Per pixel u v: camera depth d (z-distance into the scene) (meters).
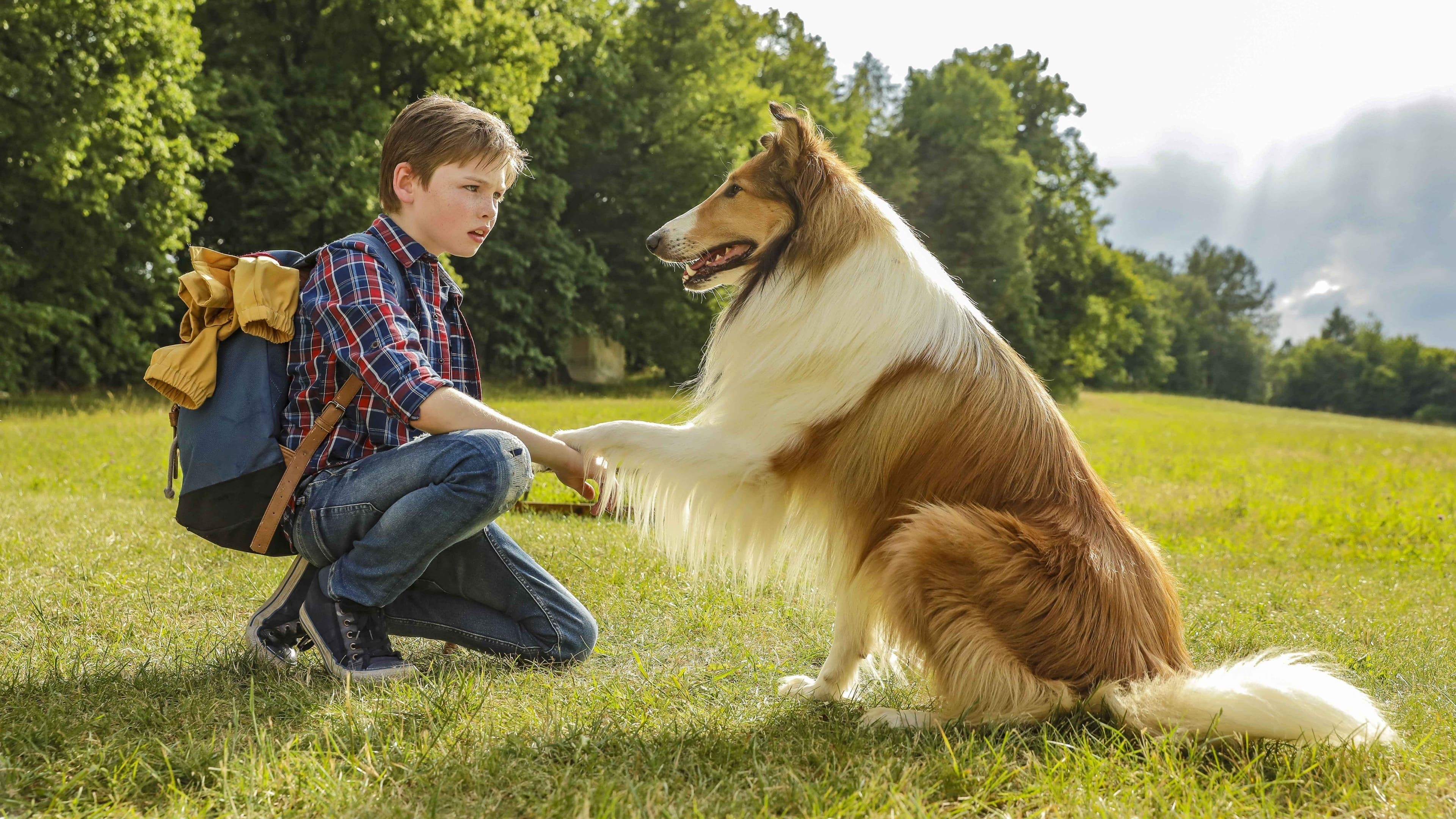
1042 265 41.25
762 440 3.01
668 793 2.05
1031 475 2.77
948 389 2.85
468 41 19.59
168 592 3.66
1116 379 61.12
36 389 17.59
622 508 3.46
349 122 19.50
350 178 18.34
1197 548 6.72
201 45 18.73
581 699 2.65
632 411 15.88
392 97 20.66
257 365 2.63
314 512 2.68
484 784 2.05
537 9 22.22
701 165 25.36
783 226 3.23
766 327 3.12
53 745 2.16
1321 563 6.29
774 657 3.37
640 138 26.08
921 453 2.83
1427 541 7.37
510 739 2.26
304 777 2.03
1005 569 2.54
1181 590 4.77
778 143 3.25
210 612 3.49
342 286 2.63
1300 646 3.71
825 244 3.08
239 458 2.59
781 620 3.80
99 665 2.75
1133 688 2.47
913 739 2.45
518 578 3.03
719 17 27.20
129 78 13.98
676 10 26.73
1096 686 2.54
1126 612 2.59
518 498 2.72
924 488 2.82
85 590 3.66
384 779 2.04
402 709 2.49
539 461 2.86
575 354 29.08
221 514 2.67
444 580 3.00
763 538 3.11
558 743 2.29
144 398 17.09
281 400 2.70
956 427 2.82
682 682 2.88
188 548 4.46
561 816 1.90
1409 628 4.09
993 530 2.59
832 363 2.96
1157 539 7.06
